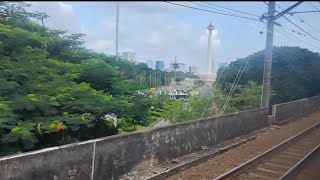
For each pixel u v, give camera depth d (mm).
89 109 12203
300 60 40062
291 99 36469
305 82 38344
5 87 10555
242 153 14086
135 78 19656
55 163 7719
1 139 9414
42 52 13602
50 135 11875
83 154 8469
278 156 13703
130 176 9953
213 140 14938
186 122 12961
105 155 9164
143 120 16625
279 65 39344
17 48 12781
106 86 15859
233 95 31797
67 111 11852
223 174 10281
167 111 23625
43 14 16188
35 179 7262
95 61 15773
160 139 11406
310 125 23219
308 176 10961
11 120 9656
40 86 11641
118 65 19141
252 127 19484
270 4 21578
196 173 10977
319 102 36531
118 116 15250
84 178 8531
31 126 9906
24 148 10203
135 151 10273
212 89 31453
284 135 18859
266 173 11227
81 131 13820
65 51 16484
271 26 21938
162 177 10281
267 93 22578
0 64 11352
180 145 12547
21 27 14492
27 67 11836
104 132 14852
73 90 12289
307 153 14312
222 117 15789
